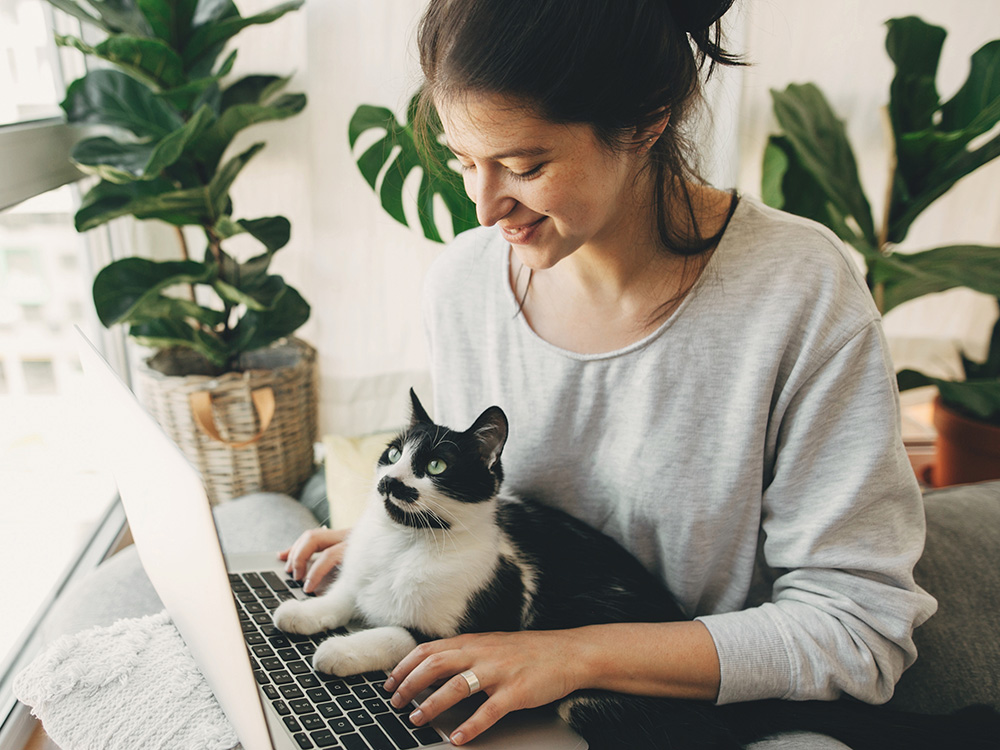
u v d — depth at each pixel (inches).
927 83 62.4
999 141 60.3
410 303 71.7
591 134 24.1
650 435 33.2
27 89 55.1
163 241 70.0
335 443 57.2
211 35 56.4
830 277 30.0
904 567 30.5
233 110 53.7
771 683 30.0
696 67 27.4
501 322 36.4
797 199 69.2
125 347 70.2
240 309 71.6
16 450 53.1
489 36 22.2
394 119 40.8
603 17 22.3
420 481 32.5
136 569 41.8
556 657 28.5
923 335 81.8
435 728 26.6
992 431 64.2
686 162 31.0
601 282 33.1
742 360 31.2
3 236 52.0
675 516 33.8
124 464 29.6
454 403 39.6
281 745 25.2
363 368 73.4
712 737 30.0
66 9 51.3
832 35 69.1
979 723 31.5
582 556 34.7
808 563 31.4
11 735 39.9
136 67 53.4
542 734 27.1
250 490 62.1
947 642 35.7
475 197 26.8
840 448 30.6
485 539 33.0
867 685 30.3
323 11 62.0
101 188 54.8
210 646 24.6
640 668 29.4
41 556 52.1
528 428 36.3
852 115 72.4
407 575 31.6
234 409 58.9
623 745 29.6
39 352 57.1
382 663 29.7
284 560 39.5
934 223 78.6
